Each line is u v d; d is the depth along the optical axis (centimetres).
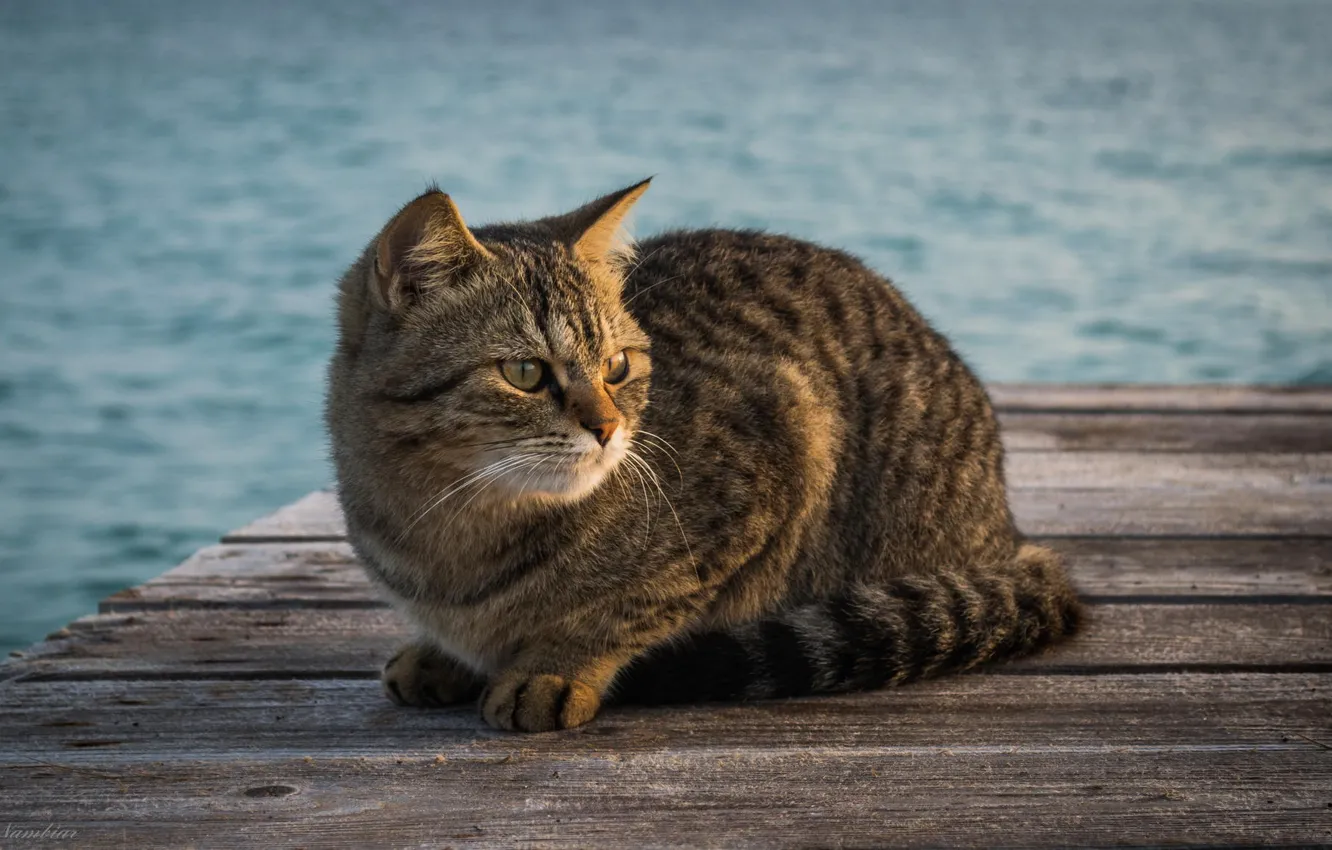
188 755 279
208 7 9275
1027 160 2844
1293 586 388
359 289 311
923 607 323
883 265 1792
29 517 945
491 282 299
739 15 9500
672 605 313
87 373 1315
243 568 412
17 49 5553
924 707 303
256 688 321
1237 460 536
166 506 968
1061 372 1253
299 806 254
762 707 306
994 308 1529
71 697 313
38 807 254
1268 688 313
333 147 3017
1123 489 496
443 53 5853
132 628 361
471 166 2758
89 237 2006
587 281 314
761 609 338
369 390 300
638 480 306
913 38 7188
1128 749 279
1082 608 354
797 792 259
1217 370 1251
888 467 350
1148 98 4162
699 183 2542
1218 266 1747
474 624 307
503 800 257
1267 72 5153
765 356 339
